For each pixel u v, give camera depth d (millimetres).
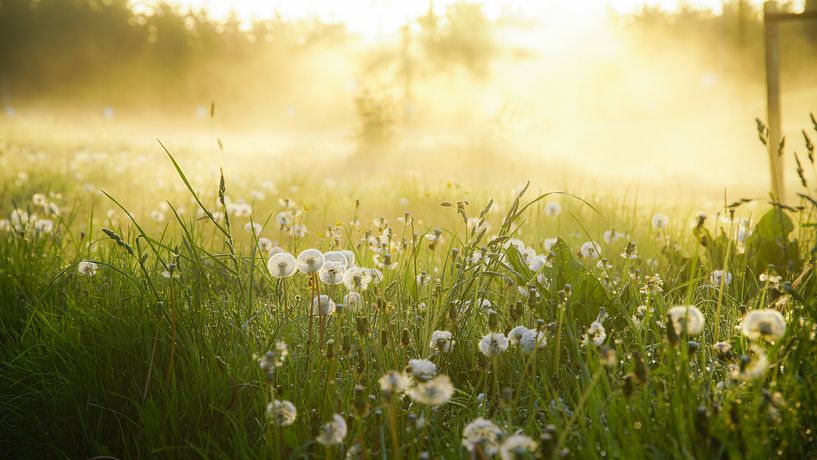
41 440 3006
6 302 3982
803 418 2287
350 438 2459
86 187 8812
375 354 3010
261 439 2674
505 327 3166
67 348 3350
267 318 3387
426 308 3332
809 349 2492
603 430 2248
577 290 3250
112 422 2959
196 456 2699
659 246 5250
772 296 3262
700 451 2066
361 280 2961
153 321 3186
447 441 2604
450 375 3037
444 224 6641
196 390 2893
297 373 2934
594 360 2785
